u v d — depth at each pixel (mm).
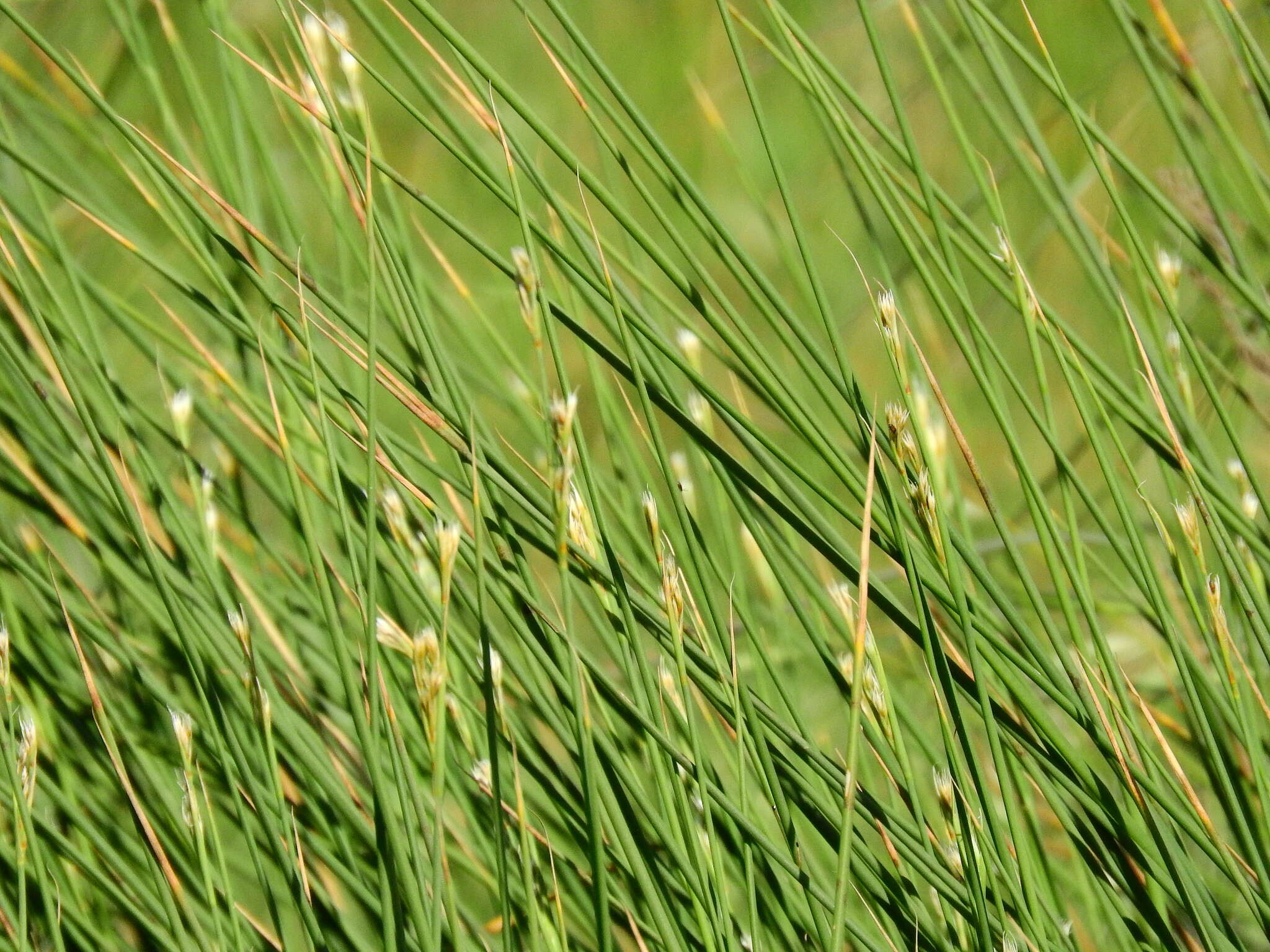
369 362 1150
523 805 1155
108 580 1245
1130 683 1197
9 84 1285
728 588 1218
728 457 1179
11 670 1222
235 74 1238
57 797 1197
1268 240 1271
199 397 1236
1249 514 1207
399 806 1197
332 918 1215
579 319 1249
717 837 1194
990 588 1175
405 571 1185
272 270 1235
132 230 1232
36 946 1202
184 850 1216
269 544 1235
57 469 1229
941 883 1175
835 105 1180
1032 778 1192
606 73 1175
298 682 1227
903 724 1244
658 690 1186
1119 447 1181
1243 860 1205
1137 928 1192
